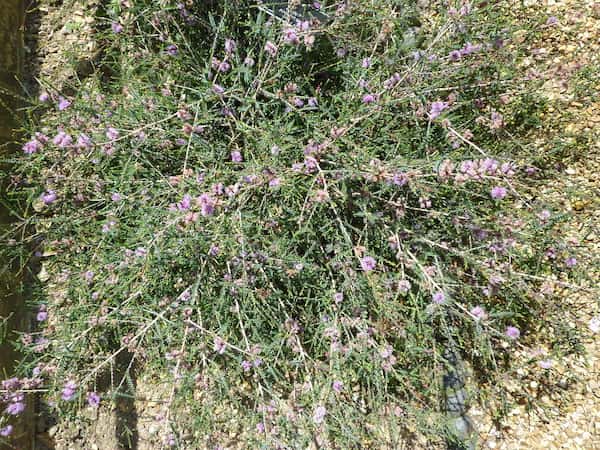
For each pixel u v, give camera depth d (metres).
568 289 2.62
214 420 2.55
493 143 2.62
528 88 2.51
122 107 2.43
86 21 3.23
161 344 2.36
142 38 2.67
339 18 2.42
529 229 2.30
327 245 2.36
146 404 2.82
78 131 2.33
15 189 2.66
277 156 2.21
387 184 2.04
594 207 2.67
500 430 2.68
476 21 2.42
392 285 2.39
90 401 2.22
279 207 2.37
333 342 2.28
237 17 2.52
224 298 2.32
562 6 2.88
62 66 3.17
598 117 2.74
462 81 2.47
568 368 2.62
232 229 2.12
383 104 2.26
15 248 2.82
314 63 2.61
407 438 2.67
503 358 2.70
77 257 2.74
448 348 2.52
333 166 2.24
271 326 2.54
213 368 2.40
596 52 2.78
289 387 2.54
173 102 2.47
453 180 2.10
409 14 2.54
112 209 2.49
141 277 2.44
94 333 2.59
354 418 2.31
